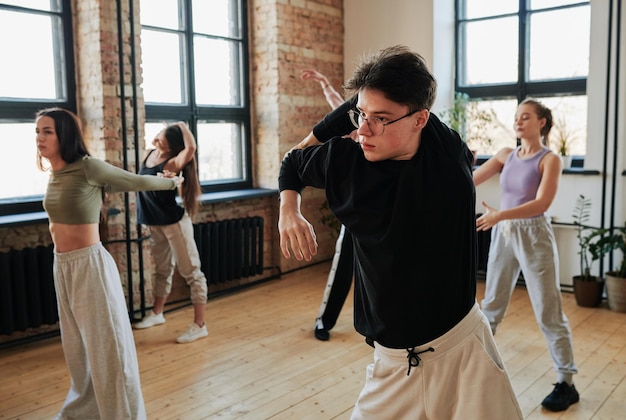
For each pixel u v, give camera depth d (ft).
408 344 5.01
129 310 14.90
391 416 5.30
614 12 16.06
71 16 14.75
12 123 14.11
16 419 10.09
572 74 18.08
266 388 11.21
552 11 18.25
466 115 20.16
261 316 15.72
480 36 19.81
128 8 14.58
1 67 13.93
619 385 11.12
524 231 10.02
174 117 17.54
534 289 10.08
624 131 16.25
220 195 17.83
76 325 8.82
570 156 17.75
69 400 9.12
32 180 14.61
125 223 14.83
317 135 5.69
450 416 5.08
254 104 19.86
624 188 16.42
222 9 18.85
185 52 17.81
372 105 4.40
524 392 10.87
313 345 13.51
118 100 14.67
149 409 10.36
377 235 4.79
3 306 13.10
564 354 10.14
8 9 13.91
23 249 13.43
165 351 13.17
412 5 19.81
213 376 11.79
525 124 9.95
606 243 16.20
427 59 19.69
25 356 13.08
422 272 4.82
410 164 4.66
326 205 21.52
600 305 16.34
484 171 10.78
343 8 21.50
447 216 4.72
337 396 10.87
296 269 20.67
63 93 14.97
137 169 14.94
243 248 18.62
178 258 13.85
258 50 19.49
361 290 5.32
